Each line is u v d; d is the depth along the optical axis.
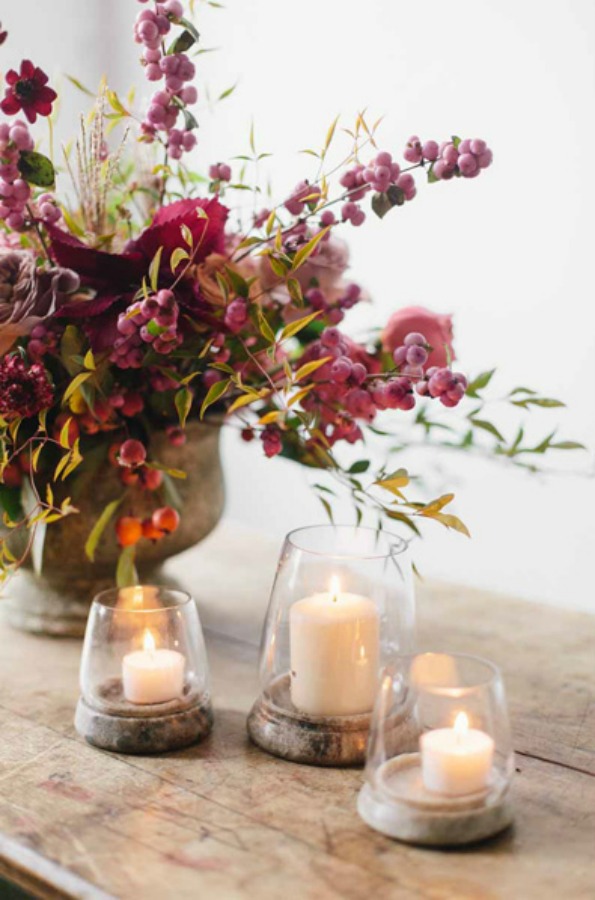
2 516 1.00
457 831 0.71
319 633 0.81
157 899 0.66
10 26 1.92
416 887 0.67
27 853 0.71
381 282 1.95
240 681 0.98
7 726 0.89
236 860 0.70
